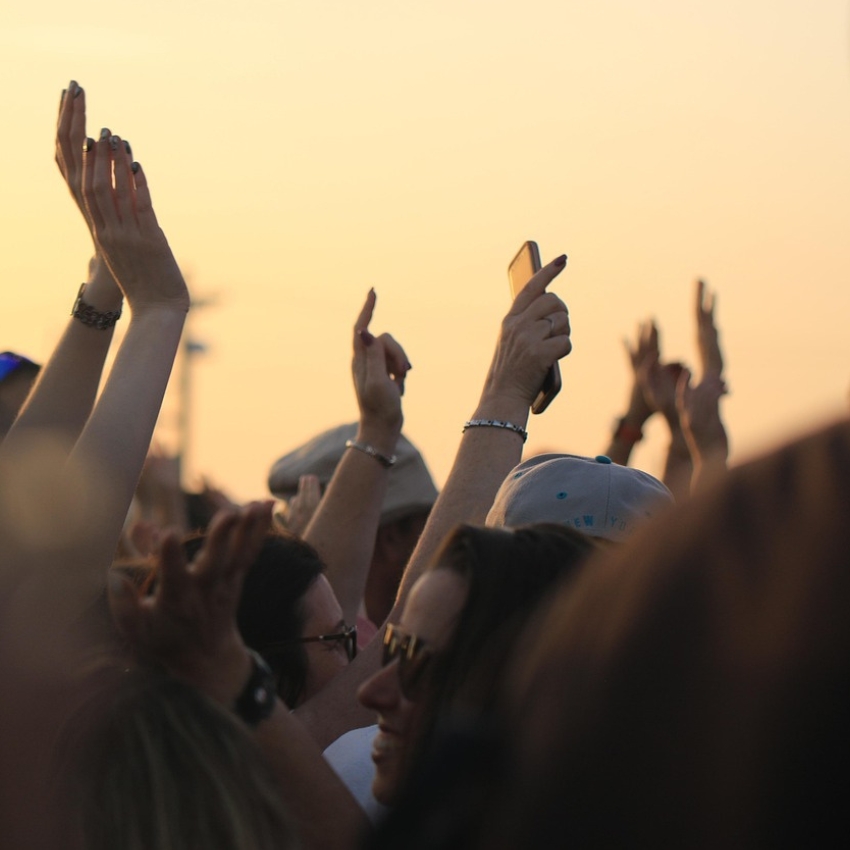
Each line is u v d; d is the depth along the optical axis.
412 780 2.04
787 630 1.40
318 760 3.32
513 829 1.60
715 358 8.34
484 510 5.37
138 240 4.79
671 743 1.45
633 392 8.95
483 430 5.57
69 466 3.73
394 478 8.29
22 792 1.73
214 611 3.16
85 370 4.99
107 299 5.03
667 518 1.55
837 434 1.44
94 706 2.75
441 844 1.85
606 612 1.56
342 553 6.54
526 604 3.49
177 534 3.07
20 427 4.83
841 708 1.38
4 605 2.74
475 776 1.87
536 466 5.15
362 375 6.71
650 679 1.47
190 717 2.79
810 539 1.40
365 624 7.15
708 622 1.45
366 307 6.77
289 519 8.48
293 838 2.80
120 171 4.85
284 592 5.23
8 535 3.09
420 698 3.50
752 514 1.45
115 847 2.55
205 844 2.62
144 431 4.41
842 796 1.38
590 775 1.51
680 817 1.44
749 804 1.41
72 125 5.01
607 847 1.48
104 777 2.64
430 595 3.55
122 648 3.53
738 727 1.41
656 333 8.87
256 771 2.80
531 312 5.76
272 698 3.28
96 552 3.82
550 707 1.61
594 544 3.70
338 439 8.73
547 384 5.68
